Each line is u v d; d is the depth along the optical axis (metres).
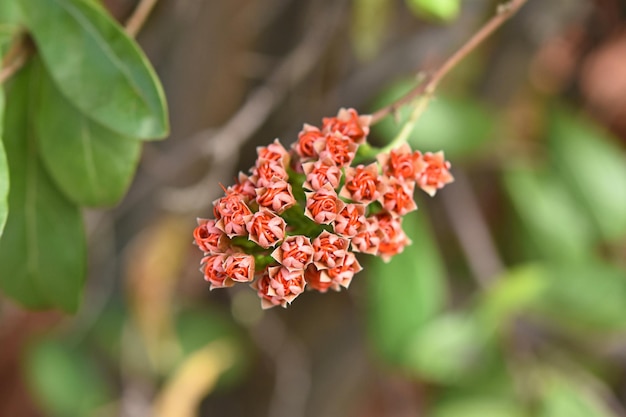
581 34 0.68
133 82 0.41
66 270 0.44
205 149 0.55
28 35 0.42
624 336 0.64
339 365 0.66
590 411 0.60
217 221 0.38
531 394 0.61
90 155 0.43
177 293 0.69
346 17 0.56
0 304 0.68
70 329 0.69
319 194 0.38
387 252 0.39
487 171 0.64
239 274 0.37
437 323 0.56
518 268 0.58
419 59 0.59
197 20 0.55
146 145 0.58
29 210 0.43
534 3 0.56
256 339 0.68
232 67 0.56
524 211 0.60
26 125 0.43
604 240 0.61
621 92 0.71
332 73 0.59
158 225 0.61
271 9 0.55
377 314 0.54
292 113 0.60
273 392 0.69
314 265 0.38
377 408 0.72
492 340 0.59
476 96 0.60
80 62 0.41
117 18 0.53
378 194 0.38
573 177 0.61
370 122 0.40
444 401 0.62
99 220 0.61
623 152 0.68
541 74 0.67
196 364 0.66
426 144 0.54
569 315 0.56
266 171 0.38
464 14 0.58
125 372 0.67
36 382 0.69
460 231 0.61
